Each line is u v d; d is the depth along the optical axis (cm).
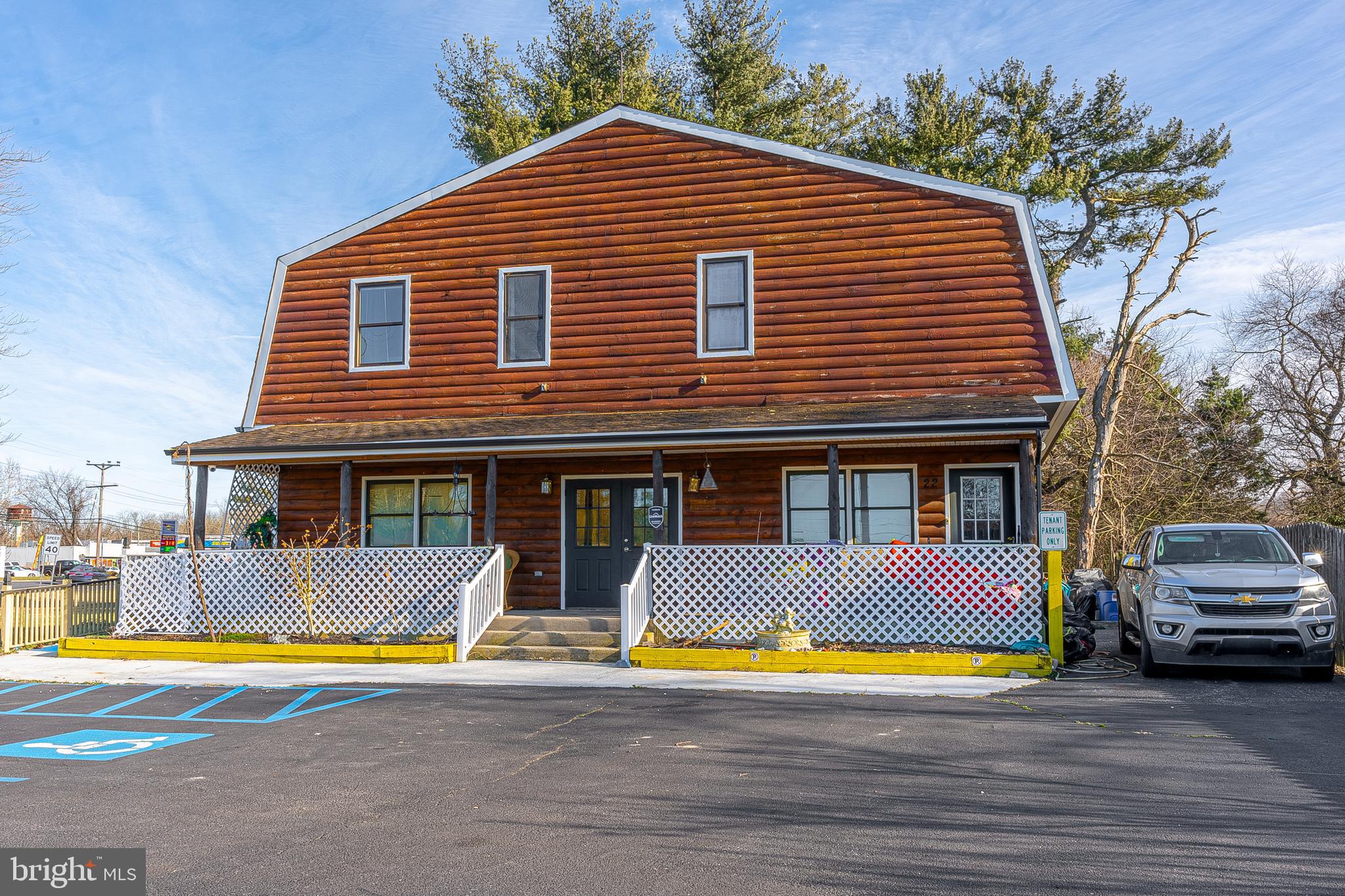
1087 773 710
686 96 3306
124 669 1338
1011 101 3006
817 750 794
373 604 1492
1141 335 2522
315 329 1805
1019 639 1270
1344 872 505
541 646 1407
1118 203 3019
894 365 1577
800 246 1642
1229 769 718
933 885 491
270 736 885
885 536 1596
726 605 1366
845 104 3412
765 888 489
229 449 1552
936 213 1603
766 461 1634
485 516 1662
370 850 555
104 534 11619
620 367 1678
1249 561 1240
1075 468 2966
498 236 1759
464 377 1733
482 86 3178
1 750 837
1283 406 3241
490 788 686
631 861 532
